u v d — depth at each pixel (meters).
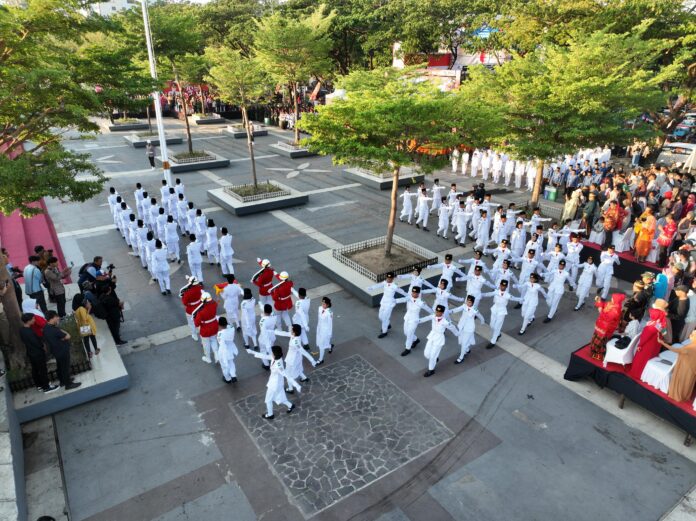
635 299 11.45
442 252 18.75
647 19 22.03
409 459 9.09
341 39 40.97
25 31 10.63
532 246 15.96
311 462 8.99
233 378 11.18
